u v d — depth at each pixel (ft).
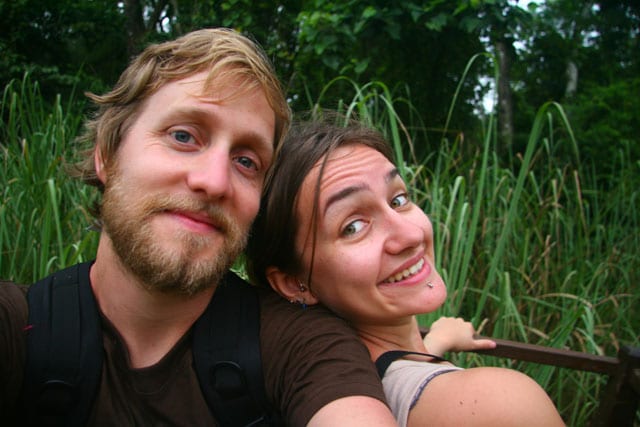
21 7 9.95
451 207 3.16
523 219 4.38
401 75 6.31
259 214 1.97
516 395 1.44
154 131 1.56
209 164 1.52
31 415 1.53
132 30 11.67
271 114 1.68
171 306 1.61
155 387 1.60
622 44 9.17
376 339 1.98
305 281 1.93
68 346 1.55
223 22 8.15
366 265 1.79
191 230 1.51
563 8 11.68
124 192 1.55
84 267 1.73
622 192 5.15
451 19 5.64
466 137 6.40
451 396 1.52
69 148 3.93
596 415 2.73
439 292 1.90
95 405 1.56
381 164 1.89
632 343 3.99
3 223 3.11
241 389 1.59
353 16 5.76
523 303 3.92
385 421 1.40
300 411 1.49
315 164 1.85
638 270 4.43
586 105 11.73
